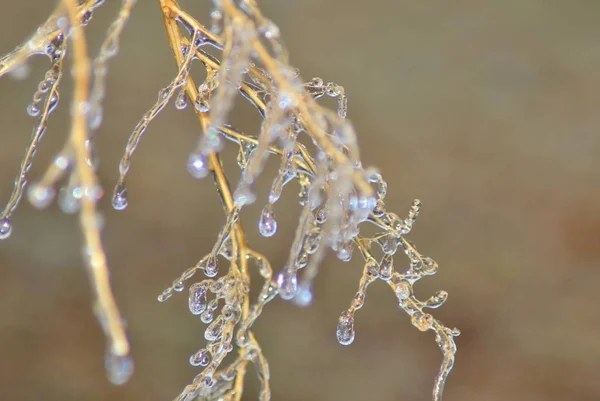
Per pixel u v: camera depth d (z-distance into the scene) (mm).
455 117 1055
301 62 1132
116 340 329
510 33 1187
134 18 1120
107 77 1038
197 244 867
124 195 367
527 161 984
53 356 739
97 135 970
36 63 1020
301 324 773
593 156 984
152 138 980
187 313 788
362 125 1037
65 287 804
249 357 389
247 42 348
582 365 747
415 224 896
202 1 1052
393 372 742
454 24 1208
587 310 797
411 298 380
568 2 1228
